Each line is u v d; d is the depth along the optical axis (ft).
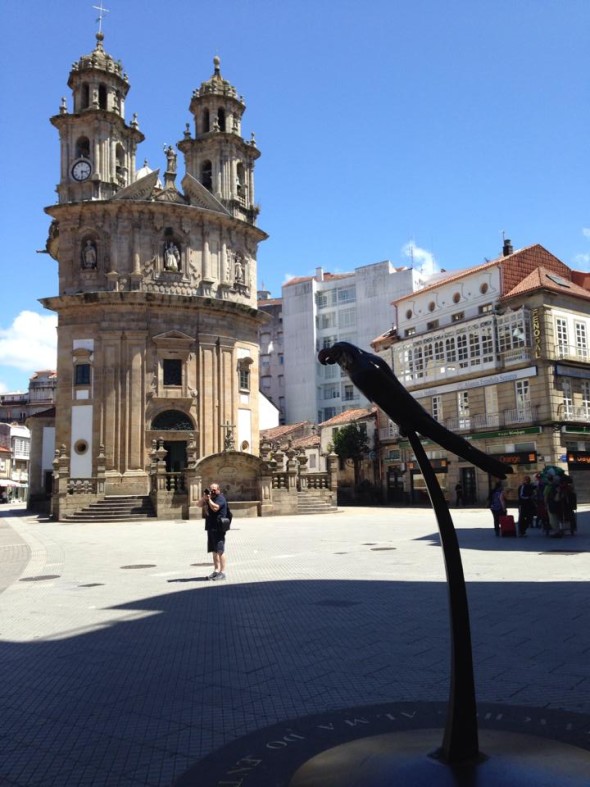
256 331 156.46
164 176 147.74
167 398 137.49
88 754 16.94
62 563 56.90
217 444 141.90
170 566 53.16
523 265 151.53
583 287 156.35
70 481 125.08
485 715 17.60
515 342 141.59
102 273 140.26
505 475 15.21
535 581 39.45
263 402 248.52
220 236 149.79
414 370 169.17
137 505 119.85
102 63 147.84
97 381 135.74
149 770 15.87
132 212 141.08
